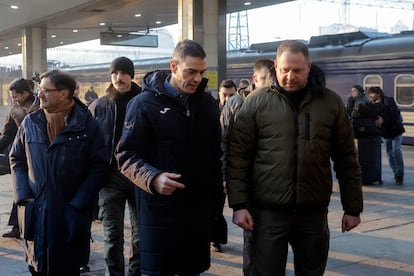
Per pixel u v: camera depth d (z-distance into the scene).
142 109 3.00
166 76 3.13
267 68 4.33
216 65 15.52
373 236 6.25
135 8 21.81
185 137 3.01
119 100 4.36
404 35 16.94
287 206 3.09
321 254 3.24
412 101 15.95
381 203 8.12
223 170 3.29
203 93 3.08
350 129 3.24
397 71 16.30
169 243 3.02
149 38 25.06
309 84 3.11
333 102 3.17
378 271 5.06
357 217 3.31
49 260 3.15
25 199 3.23
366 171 9.62
